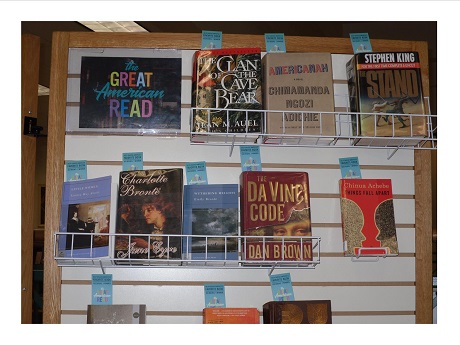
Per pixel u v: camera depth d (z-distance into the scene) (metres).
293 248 1.94
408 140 2.08
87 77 2.17
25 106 2.23
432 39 5.27
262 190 2.00
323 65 2.08
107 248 1.88
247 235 1.95
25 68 2.26
